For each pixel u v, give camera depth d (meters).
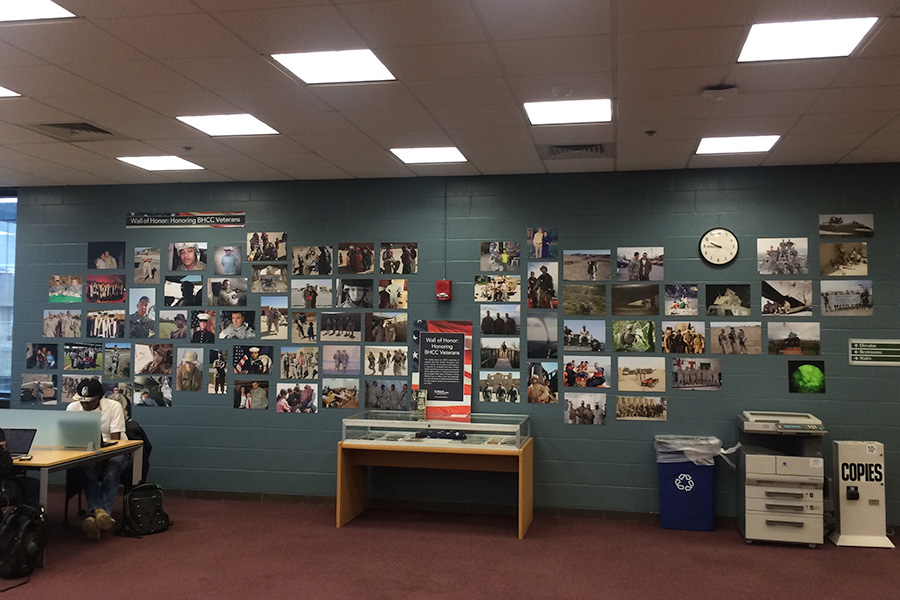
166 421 7.10
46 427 5.50
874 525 5.52
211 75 4.05
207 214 7.14
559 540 5.67
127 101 4.54
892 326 5.93
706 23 3.29
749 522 5.55
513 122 4.93
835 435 5.97
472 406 6.59
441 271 6.70
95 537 5.50
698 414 6.21
